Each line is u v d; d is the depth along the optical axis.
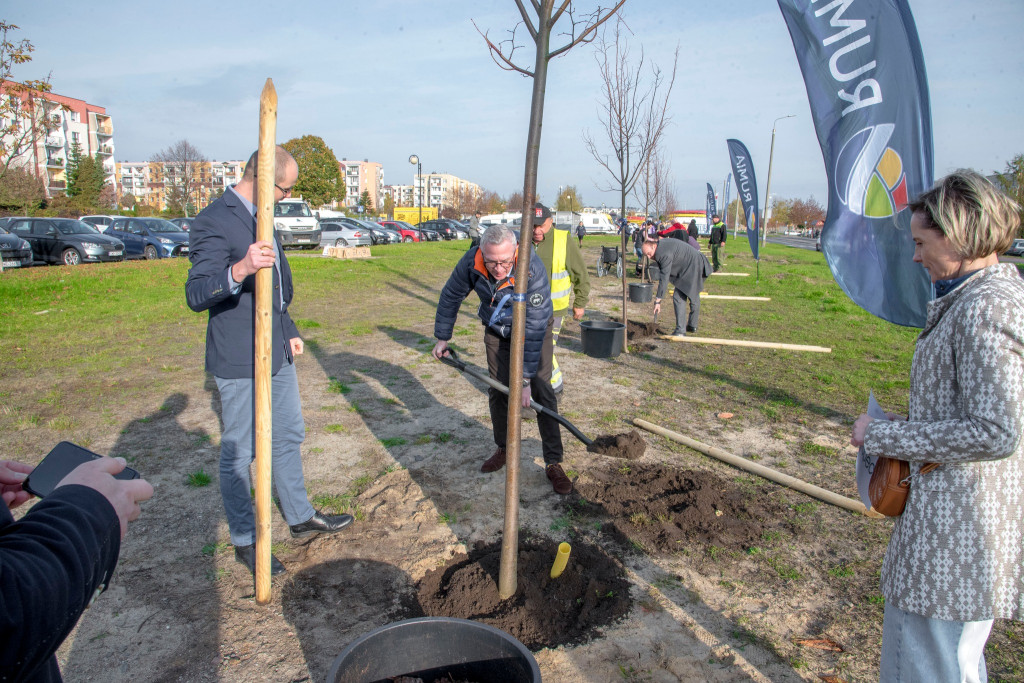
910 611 1.58
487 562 2.97
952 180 1.56
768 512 3.63
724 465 4.31
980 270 1.54
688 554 3.17
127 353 7.07
